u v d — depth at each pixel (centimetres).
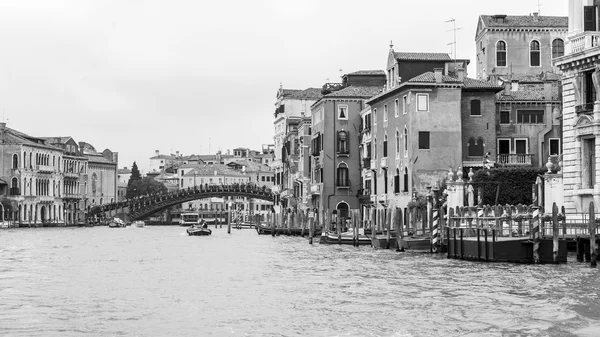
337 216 8338
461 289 3378
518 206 4700
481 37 7838
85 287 3681
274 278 4000
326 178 8856
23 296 3375
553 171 5778
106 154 18700
